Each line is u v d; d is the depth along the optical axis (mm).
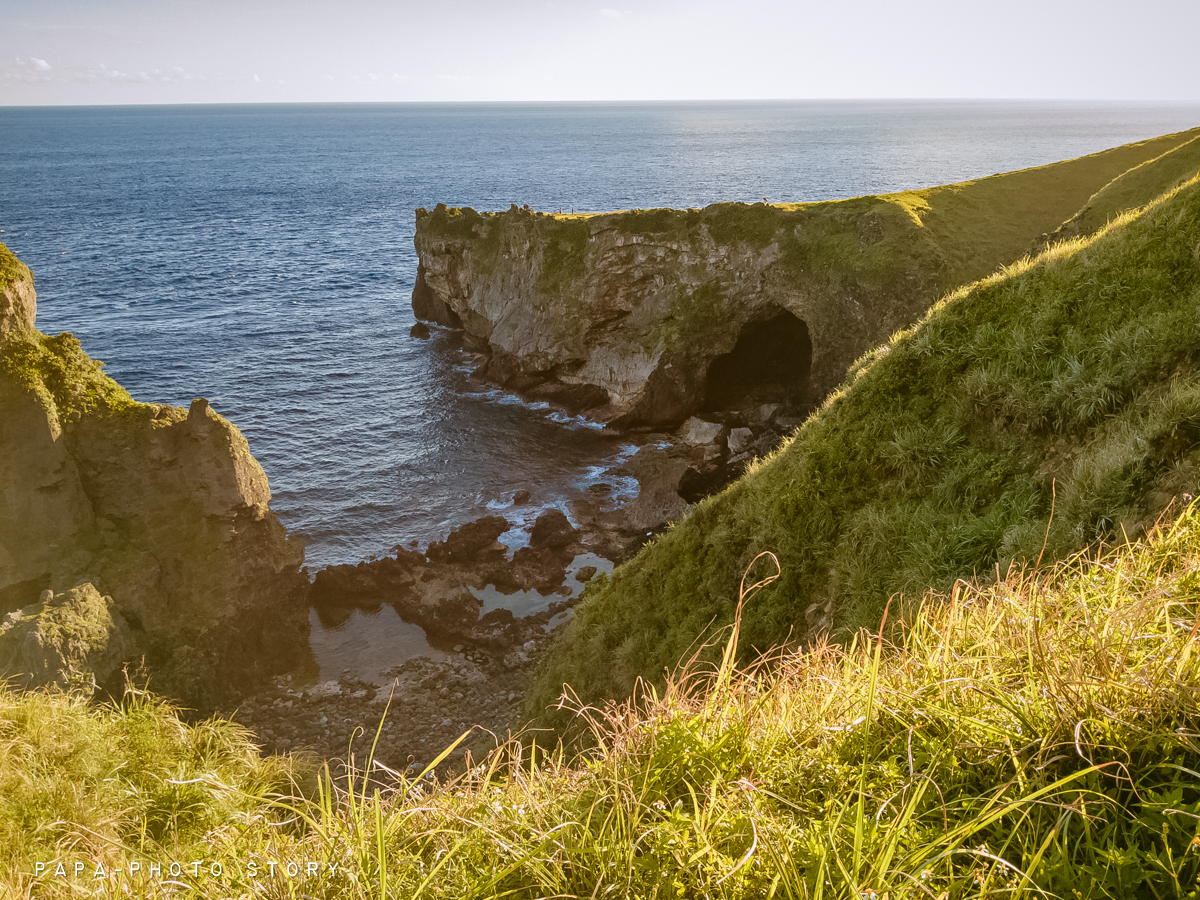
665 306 57875
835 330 52562
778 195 175375
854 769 3076
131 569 28781
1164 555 4137
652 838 2791
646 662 15430
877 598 10352
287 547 34125
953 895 2363
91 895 3627
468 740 26250
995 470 11414
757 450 50594
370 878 2848
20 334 28609
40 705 8852
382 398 64812
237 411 61281
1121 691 2889
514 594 36031
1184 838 2357
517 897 2797
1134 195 41031
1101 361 10914
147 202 198500
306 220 171875
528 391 64750
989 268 56812
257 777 8586
